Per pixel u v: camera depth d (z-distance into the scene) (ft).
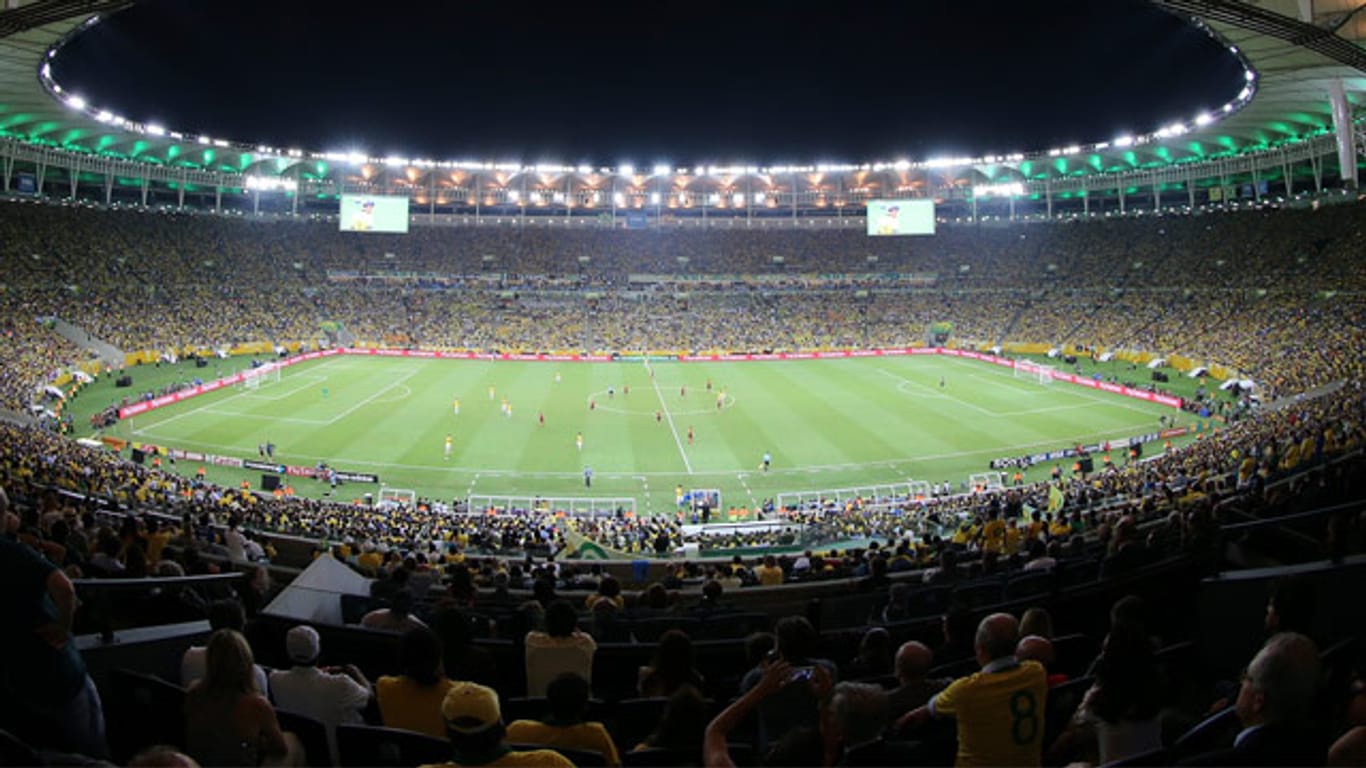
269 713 19.95
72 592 19.76
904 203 364.58
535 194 409.28
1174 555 45.50
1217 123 292.81
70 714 19.63
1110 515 79.97
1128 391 241.14
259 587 44.21
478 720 16.46
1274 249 312.50
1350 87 216.33
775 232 417.69
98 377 246.06
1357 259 280.51
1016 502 111.65
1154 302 321.11
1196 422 202.80
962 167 388.37
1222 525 44.16
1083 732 21.75
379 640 33.40
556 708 20.43
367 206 346.95
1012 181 407.64
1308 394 190.60
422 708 23.52
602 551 94.58
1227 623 32.04
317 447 177.17
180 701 22.11
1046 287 360.28
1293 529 41.65
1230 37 187.21
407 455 173.78
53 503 59.62
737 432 198.39
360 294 356.18
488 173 400.47
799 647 21.99
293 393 236.43
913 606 44.29
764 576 63.46
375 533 98.58
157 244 329.52
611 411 221.05
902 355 338.54
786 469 168.96
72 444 139.13
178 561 50.83
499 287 376.89
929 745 21.95
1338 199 322.34
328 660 33.83
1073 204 435.53
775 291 385.91
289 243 369.09
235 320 313.32
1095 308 333.83
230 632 20.39
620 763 22.25
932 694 24.41
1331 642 27.17
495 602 49.80
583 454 178.19
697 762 19.53
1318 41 130.31
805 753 18.37
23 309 256.93
